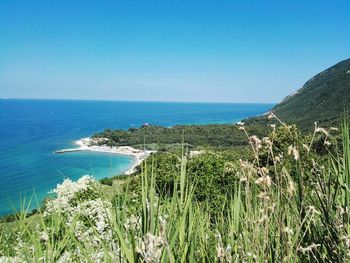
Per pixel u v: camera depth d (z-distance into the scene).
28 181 67.50
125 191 1.89
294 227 1.90
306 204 2.06
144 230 1.62
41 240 2.64
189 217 1.84
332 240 1.79
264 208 1.61
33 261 2.27
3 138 160.38
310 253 1.82
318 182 1.89
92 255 2.10
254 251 1.62
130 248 1.61
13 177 73.56
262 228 1.80
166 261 1.47
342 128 2.04
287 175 1.63
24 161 98.31
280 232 1.61
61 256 2.38
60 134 175.62
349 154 2.00
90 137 155.88
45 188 57.12
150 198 1.65
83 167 80.50
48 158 102.81
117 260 1.65
